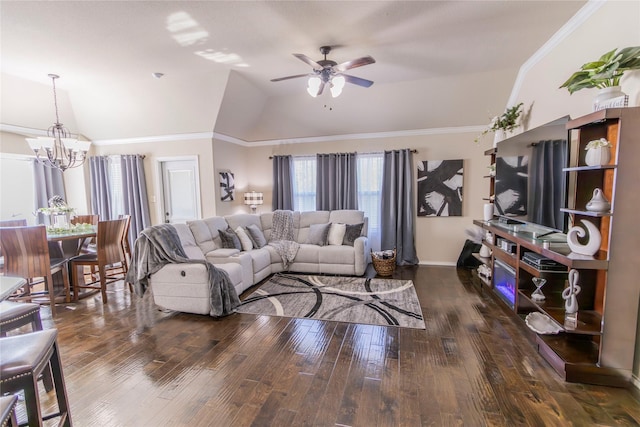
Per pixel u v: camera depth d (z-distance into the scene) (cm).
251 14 261
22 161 527
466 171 514
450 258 530
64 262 362
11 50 329
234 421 174
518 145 334
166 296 329
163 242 333
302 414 179
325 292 392
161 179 552
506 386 202
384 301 359
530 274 295
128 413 182
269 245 502
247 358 240
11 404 104
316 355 243
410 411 180
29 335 145
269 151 608
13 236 319
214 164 516
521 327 286
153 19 268
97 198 573
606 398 189
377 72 405
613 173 196
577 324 212
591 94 257
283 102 515
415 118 503
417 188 534
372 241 562
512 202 346
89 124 536
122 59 356
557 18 275
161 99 468
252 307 345
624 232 190
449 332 279
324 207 570
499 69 400
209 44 319
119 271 521
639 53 187
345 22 276
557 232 283
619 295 194
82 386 208
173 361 237
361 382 208
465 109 475
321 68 299
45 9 250
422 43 321
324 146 574
